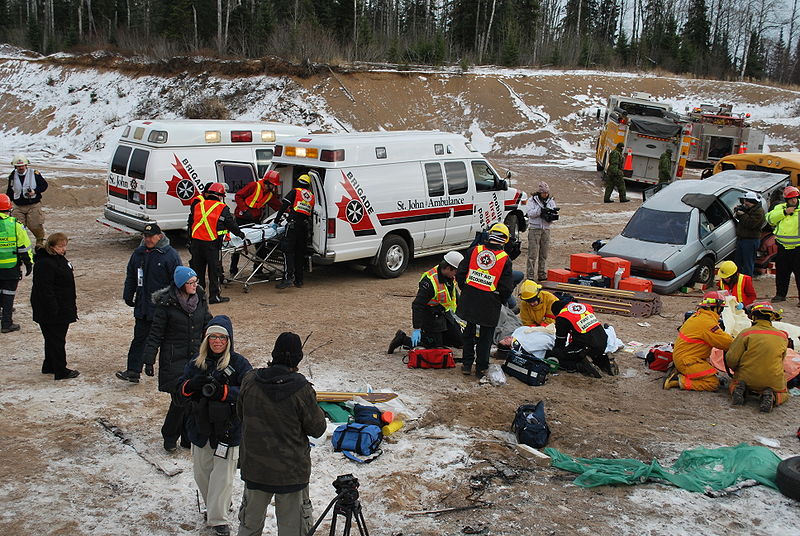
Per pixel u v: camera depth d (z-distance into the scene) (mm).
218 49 43938
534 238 12922
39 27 56406
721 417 7215
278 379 4238
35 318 7555
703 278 12836
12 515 5059
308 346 9094
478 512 5281
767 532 5082
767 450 6129
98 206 20062
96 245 15227
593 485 5723
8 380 7684
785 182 14844
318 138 12383
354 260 13008
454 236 13969
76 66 44406
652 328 10469
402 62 45312
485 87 41562
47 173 23172
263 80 39250
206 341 4805
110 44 47156
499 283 7941
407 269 14219
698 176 31000
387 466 5984
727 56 67875
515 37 50438
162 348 6074
